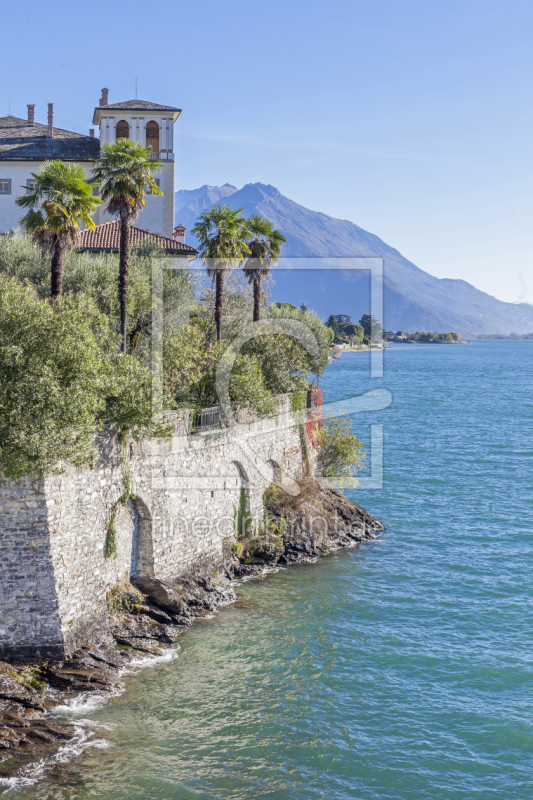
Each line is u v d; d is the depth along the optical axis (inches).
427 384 7268.7
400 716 1018.1
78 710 949.2
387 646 1227.2
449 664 1171.9
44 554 991.6
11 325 969.5
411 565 1635.1
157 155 2632.9
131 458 1200.2
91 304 1121.4
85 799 786.8
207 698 1019.9
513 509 2123.5
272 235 2079.2
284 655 1170.6
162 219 2640.3
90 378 1002.1
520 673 1146.7
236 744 920.9
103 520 1128.2
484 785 874.8
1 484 968.3
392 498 2249.0
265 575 1545.3
